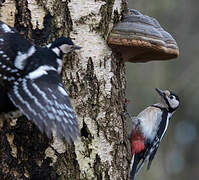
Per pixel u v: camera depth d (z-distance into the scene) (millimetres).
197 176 33969
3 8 10312
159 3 23203
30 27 10344
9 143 10031
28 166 10047
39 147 10078
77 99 10359
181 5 25641
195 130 31938
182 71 26312
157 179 25188
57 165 10109
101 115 10516
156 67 23750
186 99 30281
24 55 8758
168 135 29359
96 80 10555
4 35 8906
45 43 10352
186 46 26312
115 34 10758
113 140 10602
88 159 10305
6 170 10008
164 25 25000
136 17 11070
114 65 10875
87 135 10359
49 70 8727
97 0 10703
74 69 10391
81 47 9773
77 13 10539
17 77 8453
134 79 23469
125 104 11305
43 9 10383
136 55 11641
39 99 8180
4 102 8570
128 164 10992
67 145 10164
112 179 10492
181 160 33000
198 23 26109
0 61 8562
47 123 8031
